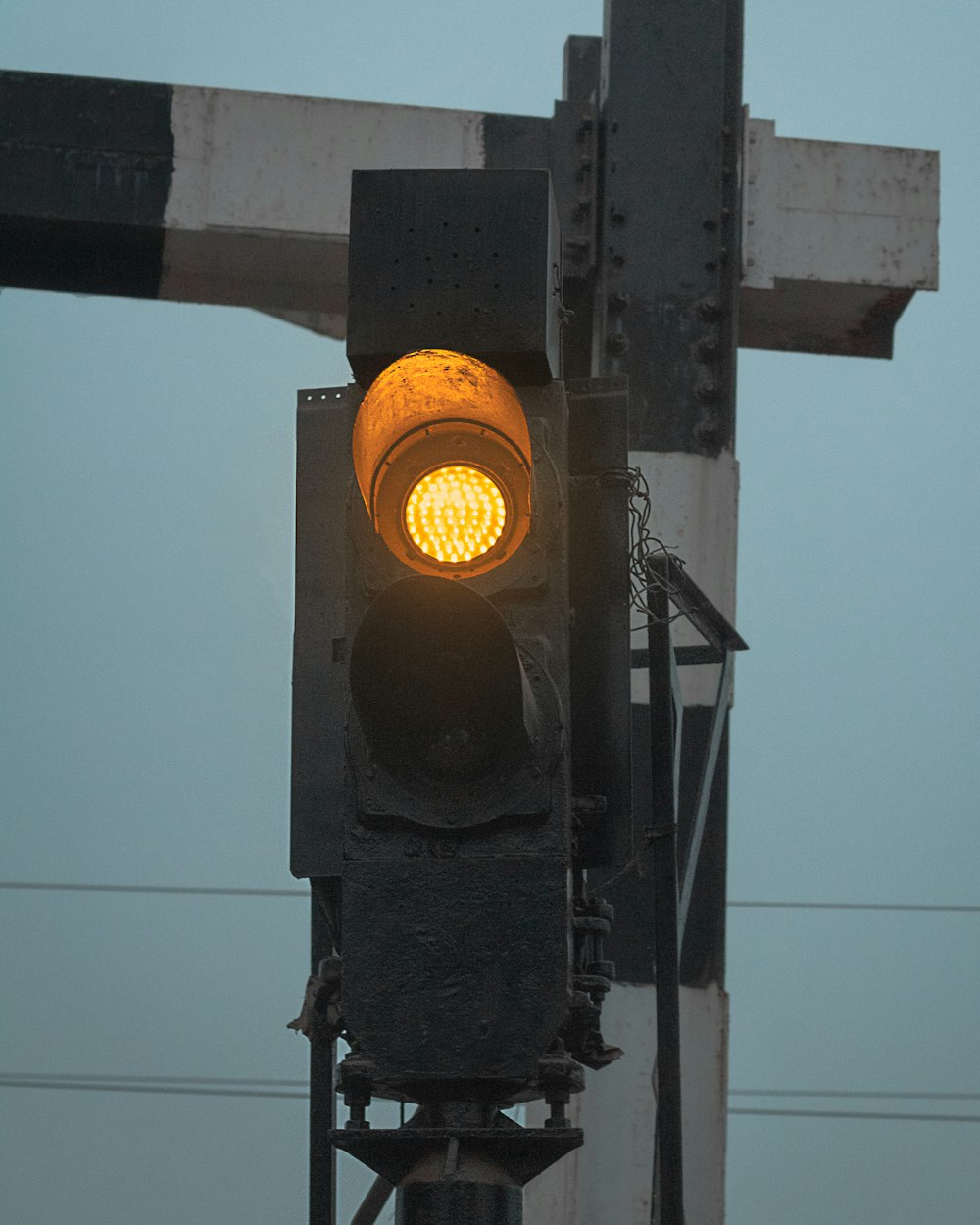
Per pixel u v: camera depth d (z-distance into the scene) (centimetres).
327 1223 1592
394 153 3562
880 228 3625
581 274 3372
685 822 3117
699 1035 3075
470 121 3553
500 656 1095
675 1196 1702
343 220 3569
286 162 3581
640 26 3394
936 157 3669
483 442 1168
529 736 1112
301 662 1263
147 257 3697
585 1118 3059
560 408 1222
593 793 1238
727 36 3416
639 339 3288
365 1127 1112
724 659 2266
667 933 1739
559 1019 1097
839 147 3647
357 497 1186
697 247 3328
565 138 3462
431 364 1174
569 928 1137
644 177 3350
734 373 3288
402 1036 1102
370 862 1122
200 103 3597
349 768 1133
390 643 1105
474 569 1166
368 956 1113
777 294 3647
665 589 1800
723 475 3253
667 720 1773
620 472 1273
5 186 3531
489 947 1109
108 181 3556
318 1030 1279
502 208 1258
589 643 1252
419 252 1257
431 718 1117
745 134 3606
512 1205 1102
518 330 1236
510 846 1119
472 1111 1131
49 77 3578
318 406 1309
